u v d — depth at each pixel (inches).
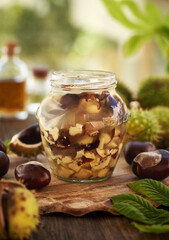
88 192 16.1
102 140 16.6
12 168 18.8
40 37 63.1
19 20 61.9
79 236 13.7
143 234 13.9
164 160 17.0
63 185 16.8
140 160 17.1
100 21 63.9
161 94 26.3
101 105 16.7
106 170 17.2
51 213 15.1
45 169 16.5
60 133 16.5
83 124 16.4
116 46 63.5
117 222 14.6
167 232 13.9
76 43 64.3
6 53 28.9
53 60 64.0
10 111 28.9
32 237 13.6
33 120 28.8
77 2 63.4
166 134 22.4
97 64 64.2
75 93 16.8
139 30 29.3
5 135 25.0
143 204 14.7
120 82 26.1
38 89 31.2
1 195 12.8
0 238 12.5
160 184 15.8
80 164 16.8
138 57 53.4
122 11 28.6
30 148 19.5
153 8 28.6
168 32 29.1
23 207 12.4
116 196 15.1
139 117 20.8
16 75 28.8
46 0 62.4
